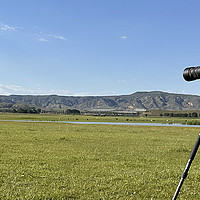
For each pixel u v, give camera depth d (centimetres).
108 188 1169
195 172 1484
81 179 1298
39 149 2255
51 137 3216
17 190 1089
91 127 5606
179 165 1722
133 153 2162
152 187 1193
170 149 2403
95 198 1022
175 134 4175
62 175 1376
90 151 2227
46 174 1372
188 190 1161
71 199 1015
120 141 2994
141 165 1683
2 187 1127
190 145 2784
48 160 1772
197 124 9881
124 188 1159
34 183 1212
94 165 1645
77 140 2992
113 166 1634
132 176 1370
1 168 1489
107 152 2172
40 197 997
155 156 2052
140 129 5225
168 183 1249
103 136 3497
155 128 5741
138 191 1138
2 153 2012
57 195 1036
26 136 3275
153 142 2964
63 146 2488
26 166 1566
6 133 3625
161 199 1041
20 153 2038
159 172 1472
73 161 1762
